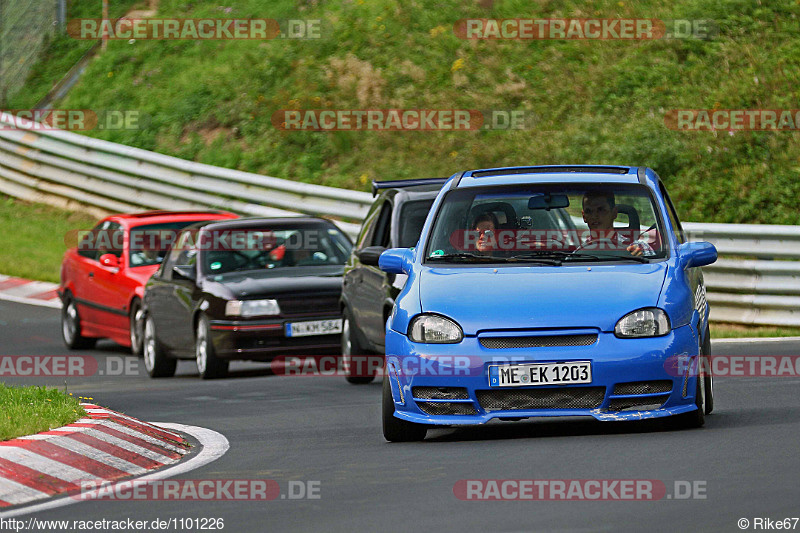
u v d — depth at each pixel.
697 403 30.34
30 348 66.56
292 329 52.03
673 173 80.69
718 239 62.22
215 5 120.94
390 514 22.23
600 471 25.06
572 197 33.88
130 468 29.22
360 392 44.62
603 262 32.28
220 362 52.47
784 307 59.53
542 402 29.72
